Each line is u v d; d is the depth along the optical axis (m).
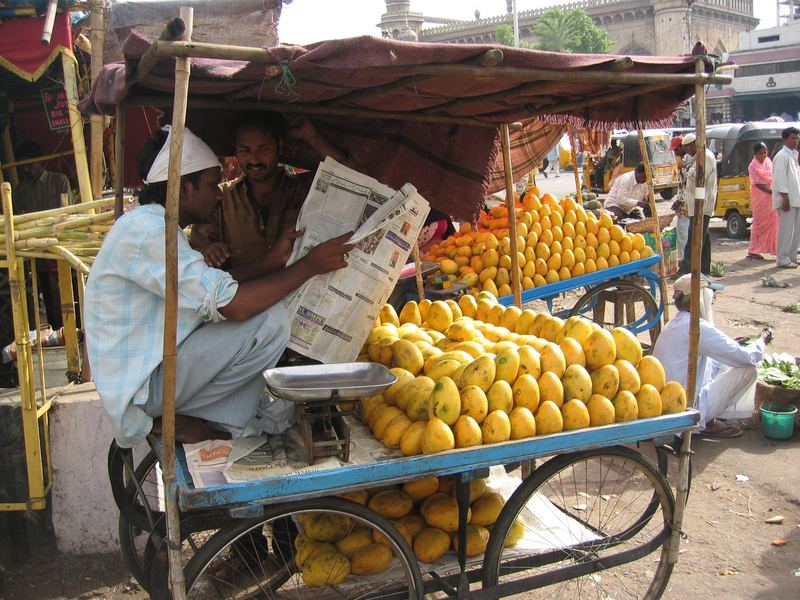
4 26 4.82
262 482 2.26
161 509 3.74
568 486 4.50
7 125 6.68
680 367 4.89
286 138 3.69
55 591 3.53
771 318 8.26
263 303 2.53
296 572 2.94
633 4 53.28
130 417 2.48
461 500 2.67
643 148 6.86
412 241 3.09
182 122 2.07
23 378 3.54
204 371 2.49
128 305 2.46
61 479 3.79
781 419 5.03
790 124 14.20
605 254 6.54
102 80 2.79
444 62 2.26
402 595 2.69
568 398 2.80
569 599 3.41
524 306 9.01
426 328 3.58
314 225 3.13
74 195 6.52
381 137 3.77
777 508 4.20
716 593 3.43
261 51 2.12
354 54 2.18
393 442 2.61
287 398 2.37
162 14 3.12
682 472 3.06
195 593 2.80
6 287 4.88
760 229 11.64
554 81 2.54
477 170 3.91
